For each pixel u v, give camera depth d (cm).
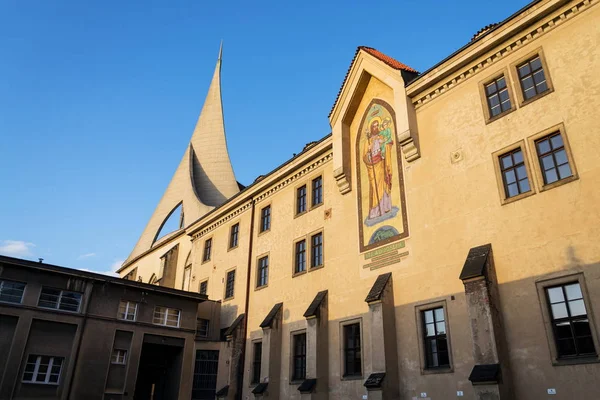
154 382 3441
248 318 3198
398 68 2453
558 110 1805
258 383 2908
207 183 7112
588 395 1477
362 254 2450
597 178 1634
